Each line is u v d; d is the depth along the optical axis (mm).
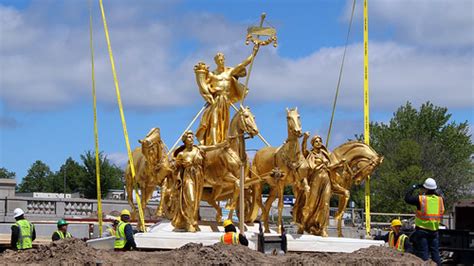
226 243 19828
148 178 26562
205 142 27156
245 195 26766
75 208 46938
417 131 78375
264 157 26375
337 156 27688
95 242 25344
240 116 25234
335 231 39188
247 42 27703
